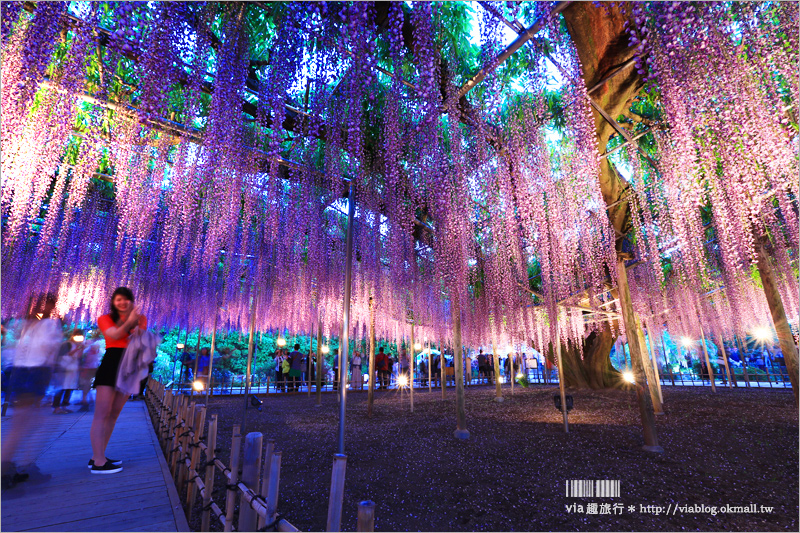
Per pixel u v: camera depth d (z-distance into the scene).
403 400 11.49
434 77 2.98
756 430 5.57
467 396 12.40
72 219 6.71
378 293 6.90
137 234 3.88
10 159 2.69
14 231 3.00
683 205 3.05
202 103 3.58
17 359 2.85
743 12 2.15
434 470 4.05
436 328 8.43
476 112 3.52
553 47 2.76
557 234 4.13
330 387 16.39
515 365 19.00
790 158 2.17
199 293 9.86
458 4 3.15
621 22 2.53
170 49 2.63
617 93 3.19
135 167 3.55
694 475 3.78
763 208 3.65
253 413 8.39
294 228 5.36
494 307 7.26
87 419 5.81
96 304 8.75
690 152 2.42
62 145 2.89
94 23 2.46
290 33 3.00
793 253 4.98
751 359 15.32
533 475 3.86
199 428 2.76
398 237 4.97
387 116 3.53
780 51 2.12
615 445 5.04
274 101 3.17
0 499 2.55
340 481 1.33
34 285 6.74
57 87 2.62
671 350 18.14
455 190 3.80
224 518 2.09
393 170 3.83
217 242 3.89
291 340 17.66
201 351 12.59
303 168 4.59
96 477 3.05
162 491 2.81
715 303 9.05
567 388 13.48
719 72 2.20
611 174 4.73
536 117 3.34
